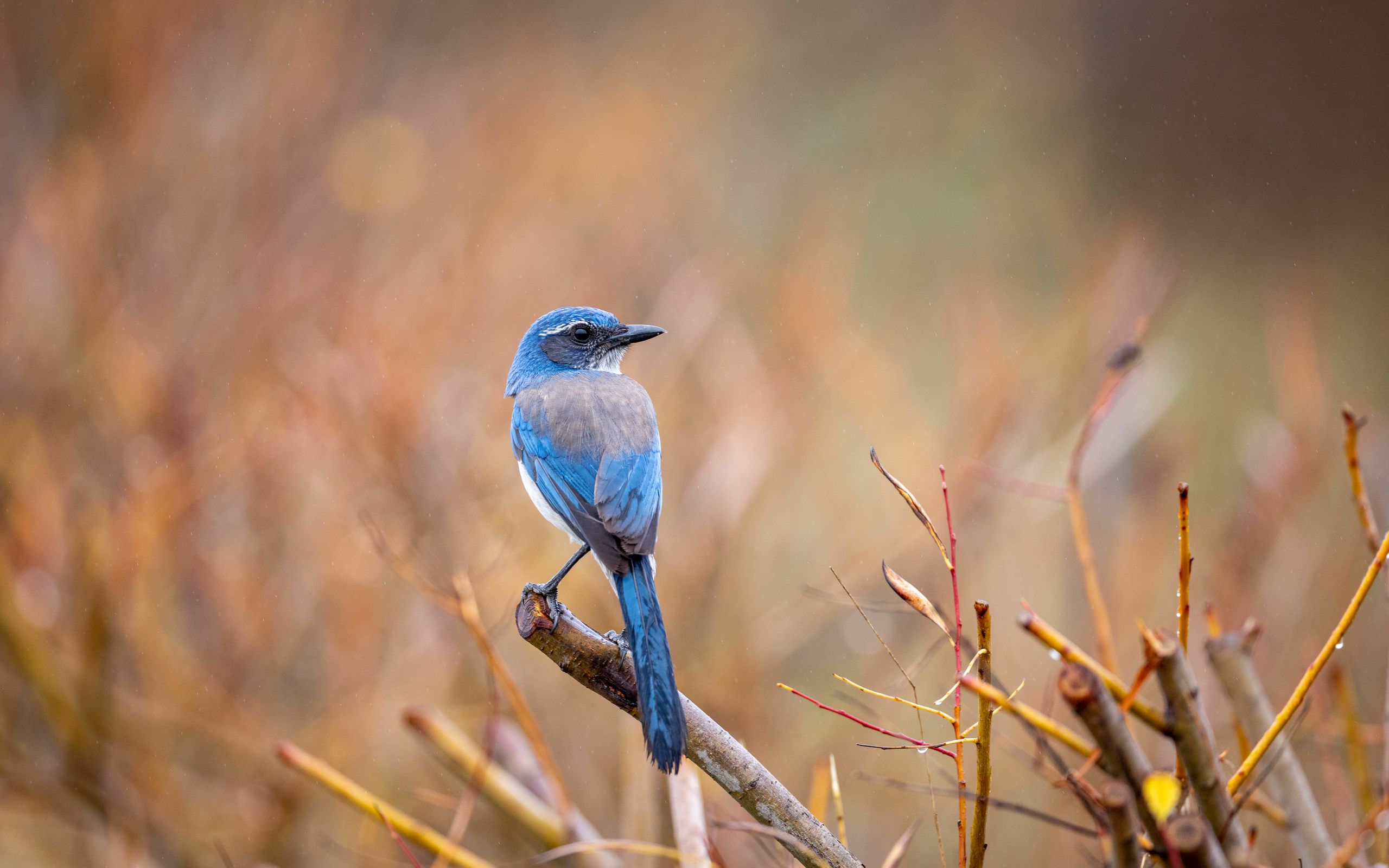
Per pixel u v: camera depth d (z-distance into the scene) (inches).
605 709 487.5
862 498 517.7
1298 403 426.0
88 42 585.0
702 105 808.3
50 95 582.9
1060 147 983.6
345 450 473.7
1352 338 800.9
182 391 500.4
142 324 522.6
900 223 888.9
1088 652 476.1
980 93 993.5
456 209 612.7
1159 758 359.3
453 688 474.9
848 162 938.1
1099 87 992.2
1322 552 407.5
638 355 533.3
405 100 677.3
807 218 594.2
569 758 480.7
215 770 467.8
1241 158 943.0
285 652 487.2
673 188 690.2
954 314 595.2
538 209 622.8
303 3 617.6
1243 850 167.2
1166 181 948.0
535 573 486.0
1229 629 393.1
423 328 526.6
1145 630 166.2
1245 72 955.3
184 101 585.3
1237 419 660.1
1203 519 513.0
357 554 475.8
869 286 767.1
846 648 526.0
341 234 578.6
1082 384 492.7
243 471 489.1
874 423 516.7
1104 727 159.6
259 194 560.1
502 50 755.4
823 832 220.8
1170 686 165.0
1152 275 513.3
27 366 503.2
